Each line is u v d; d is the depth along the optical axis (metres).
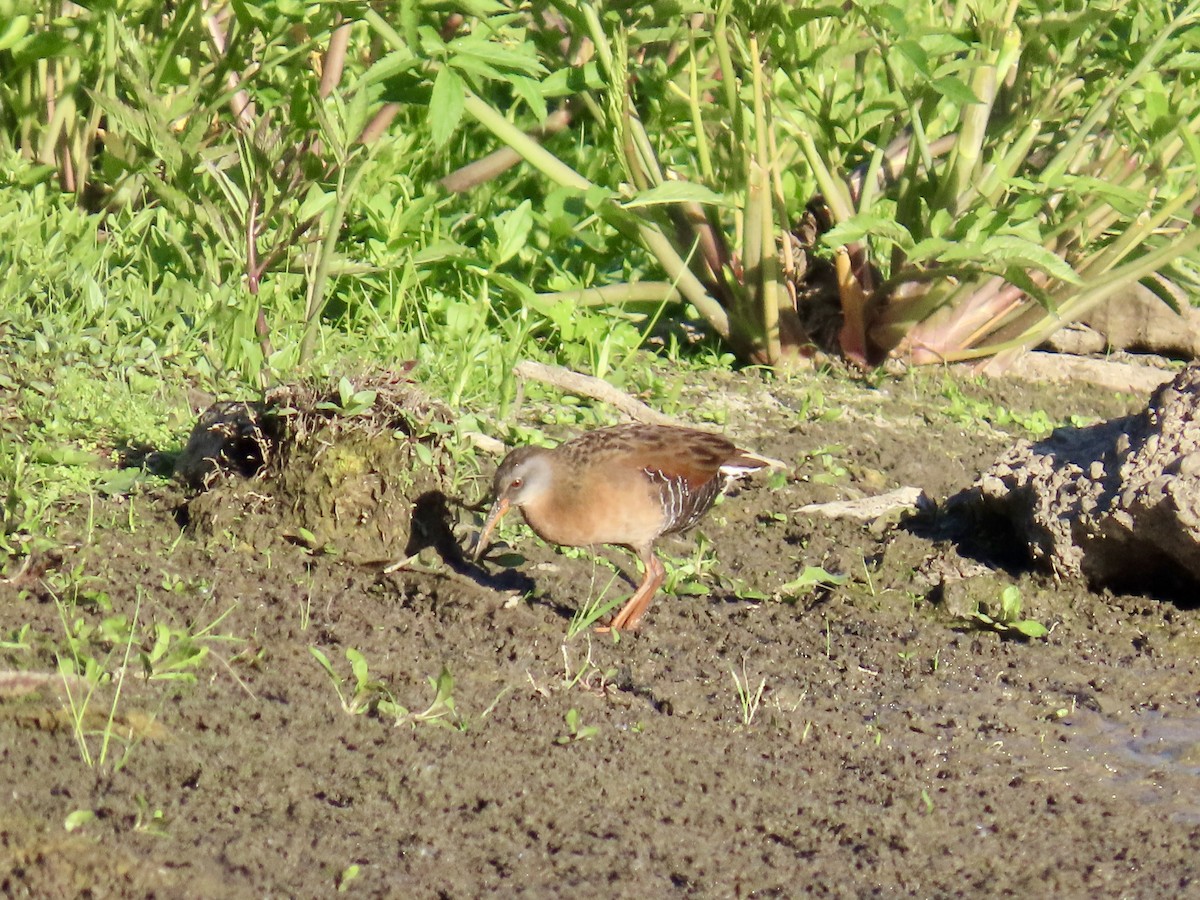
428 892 6.44
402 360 13.65
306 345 13.17
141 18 14.95
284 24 13.77
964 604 10.93
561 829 7.16
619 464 10.30
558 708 8.60
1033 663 10.15
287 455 10.45
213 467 10.86
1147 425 11.18
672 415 14.18
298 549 10.34
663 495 10.40
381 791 7.28
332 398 10.56
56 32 13.84
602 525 10.30
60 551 9.74
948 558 11.53
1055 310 14.05
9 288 13.50
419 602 9.95
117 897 6.09
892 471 13.52
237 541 10.33
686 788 7.81
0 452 10.85
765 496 12.76
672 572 11.02
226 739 7.52
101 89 14.70
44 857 6.18
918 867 7.21
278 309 14.10
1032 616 10.88
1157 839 7.72
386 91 14.10
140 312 13.91
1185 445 10.81
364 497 10.42
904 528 12.29
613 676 9.23
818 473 13.28
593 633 9.97
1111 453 11.27
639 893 6.67
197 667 8.34
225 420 11.04
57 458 11.04
